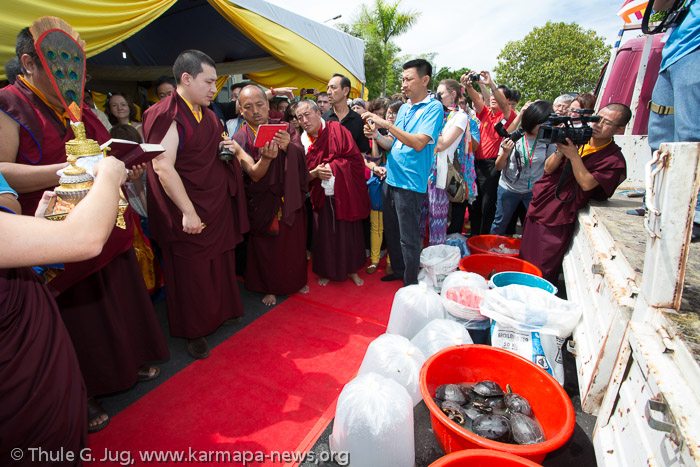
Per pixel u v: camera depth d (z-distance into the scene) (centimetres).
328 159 304
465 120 290
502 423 149
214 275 238
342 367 227
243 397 203
